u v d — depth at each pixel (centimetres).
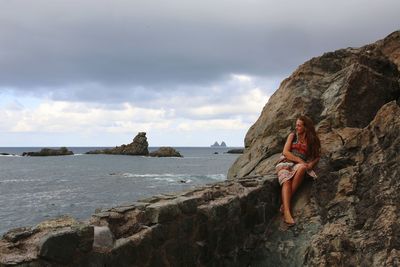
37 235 402
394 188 657
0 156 13688
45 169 6619
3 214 2314
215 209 596
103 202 2764
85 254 408
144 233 481
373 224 629
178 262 530
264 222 734
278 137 1058
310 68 1195
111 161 9356
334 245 629
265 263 668
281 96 1189
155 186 3772
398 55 1225
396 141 726
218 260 608
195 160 10338
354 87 1010
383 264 562
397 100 1061
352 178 732
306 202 759
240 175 1086
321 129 980
